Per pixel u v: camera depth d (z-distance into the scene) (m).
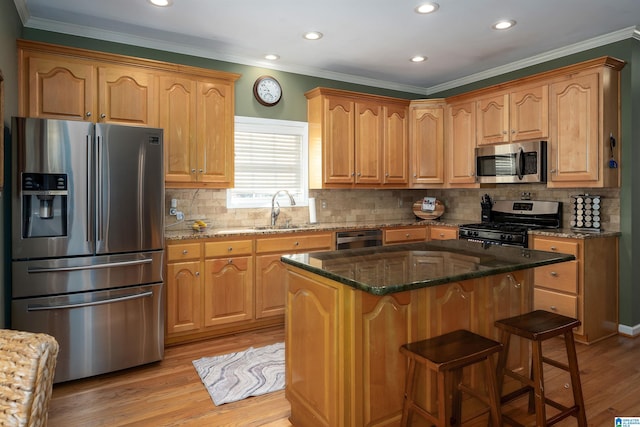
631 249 3.54
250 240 3.65
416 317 1.92
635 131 3.54
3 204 2.55
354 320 1.75
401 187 4.84
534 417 2.25
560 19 3.28
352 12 3.14
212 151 3.70
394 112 4.73
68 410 2.38
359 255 2.29
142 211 2.93
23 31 3.19
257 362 3.03
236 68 4.12
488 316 2.17
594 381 2.70
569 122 3.60
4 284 2.58
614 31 3.52
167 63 3.42
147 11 3.10
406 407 1.80
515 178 3.99
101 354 2.80
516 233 3.77
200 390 2.63
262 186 4.32
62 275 2.67
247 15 3.18
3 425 0.88
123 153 2.85
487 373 1.81
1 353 0.96
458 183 4.67
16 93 2.89
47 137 2.60
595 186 3.46
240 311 3.62
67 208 2.67
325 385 1.89
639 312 3.65
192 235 3.38
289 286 2.21
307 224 4.50
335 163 4.36
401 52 4.02
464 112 4.58
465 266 1.97
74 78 3.10
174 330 3.33
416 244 2.74
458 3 3.00
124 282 2.88
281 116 4.39
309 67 4.48
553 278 3.51
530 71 4.24
